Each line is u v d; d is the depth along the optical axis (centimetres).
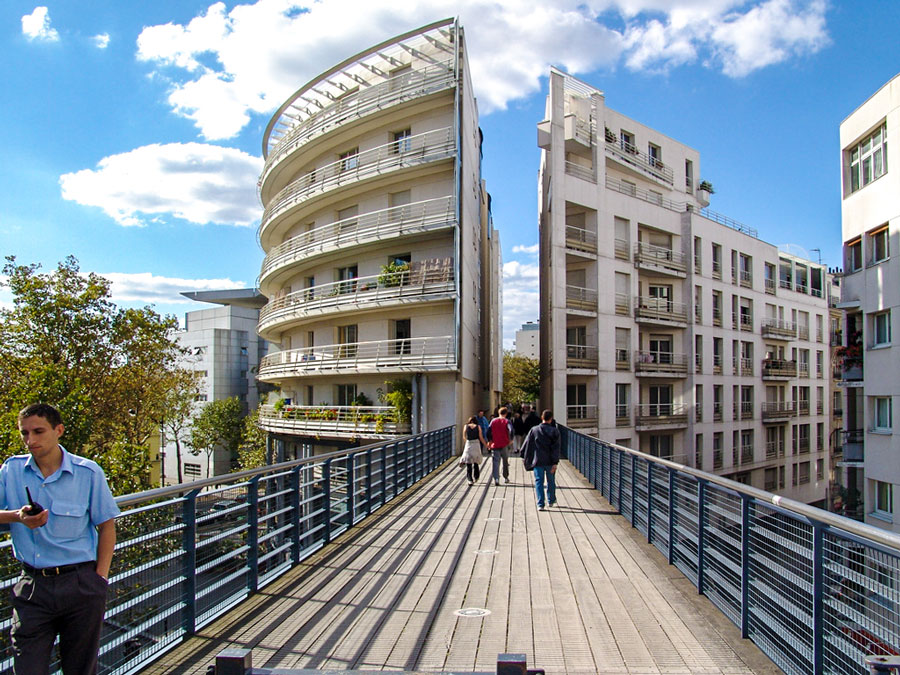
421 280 2403
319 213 2958
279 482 705
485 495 1291
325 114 2881
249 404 5475
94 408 2536
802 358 4569
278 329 3244
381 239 2489
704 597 583
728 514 530
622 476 1051
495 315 4919
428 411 2425
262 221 3341
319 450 2941
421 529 924
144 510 439
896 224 1501
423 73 2512
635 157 3409
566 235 3027
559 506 1142
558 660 434
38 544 304
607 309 3105
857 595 328
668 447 3419
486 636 483
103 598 319
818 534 369
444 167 2445
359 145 2781
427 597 587
